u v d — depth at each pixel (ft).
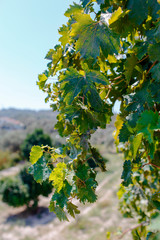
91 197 3.55
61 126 4.17
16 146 93.50
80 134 3.60
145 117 2.44
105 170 3.95
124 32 3.05
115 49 3.08
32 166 3.85
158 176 6.31
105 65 3.97
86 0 3.59
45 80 4.23
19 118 221.66
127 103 3.56
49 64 4.32
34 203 32.58
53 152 3.93
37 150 3.86
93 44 3.16
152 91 3.18
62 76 3.31
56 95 4.32
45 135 42.34
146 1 2.86
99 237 20.33
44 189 29.81
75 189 3.40
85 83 3.28
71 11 3.85
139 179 5.87
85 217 25.23
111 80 4.08
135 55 3.35
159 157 3.94
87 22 3.11
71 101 3.29
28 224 29.01
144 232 6.00
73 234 22.80
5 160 67.82
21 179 32.76
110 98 4.16
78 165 3.68
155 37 2.87
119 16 2.88
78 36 3.19
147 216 6.87
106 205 27.04
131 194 7.30
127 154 3.92
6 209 35.22
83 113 3.48
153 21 3.10
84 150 3.61
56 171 3.48
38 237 24.54
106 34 3.07
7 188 32.22
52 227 27.04
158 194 4.59
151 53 2.96
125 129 3.43
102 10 3.20
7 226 28.50
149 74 3.44
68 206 3.50
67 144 3.88
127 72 3.41
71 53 3.89
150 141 2.35
